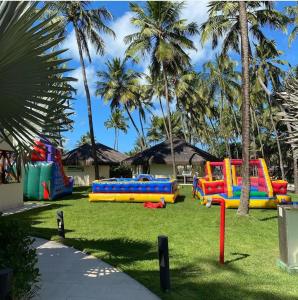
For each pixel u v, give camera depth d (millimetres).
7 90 4457
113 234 10531
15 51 4137
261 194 16391
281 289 6105
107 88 42469
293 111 5320
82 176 37062
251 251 8586
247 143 13211
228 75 39844
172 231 10969
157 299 5656
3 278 3539
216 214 14266
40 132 5027
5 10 3875
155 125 63594
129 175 41219
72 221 12875
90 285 6258
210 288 6133
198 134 58594
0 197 15594
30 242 5660
